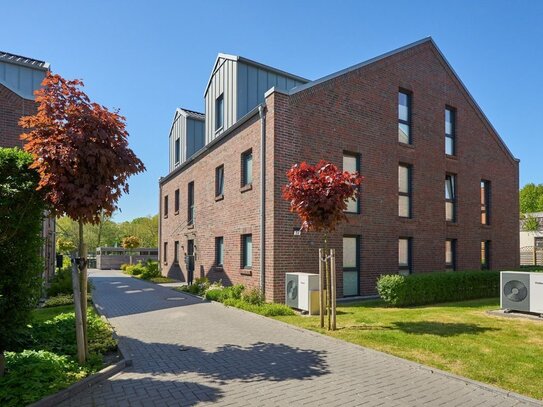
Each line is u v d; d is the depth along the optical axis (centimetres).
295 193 826
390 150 1442
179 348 684
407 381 520
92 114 584
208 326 865
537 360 595
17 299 584
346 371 561
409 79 1537
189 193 2000
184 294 1451
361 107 1375
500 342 702
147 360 616
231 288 1252
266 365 589
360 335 755
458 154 1694
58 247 3762
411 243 1485
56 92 583
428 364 580
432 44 1633
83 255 604
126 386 506
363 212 1345
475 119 1786
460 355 621
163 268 2453
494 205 1842
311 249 1212
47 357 541
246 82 1596
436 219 1567
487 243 1817
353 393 480
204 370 568
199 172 1833
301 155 1216
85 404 450
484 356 616
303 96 1237
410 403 450
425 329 810
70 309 1091
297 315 988
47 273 1789
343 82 1334
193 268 1870
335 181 818
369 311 1045
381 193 1399
